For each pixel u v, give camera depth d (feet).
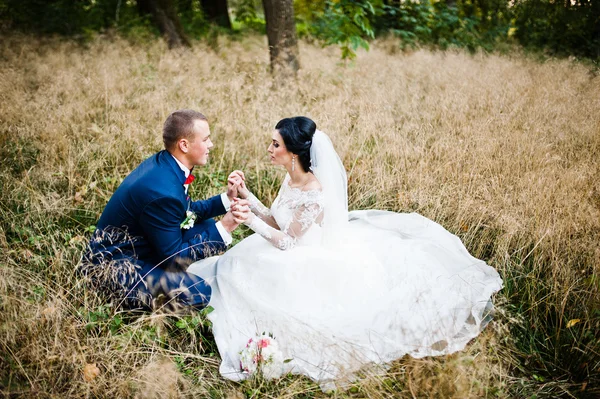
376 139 15.25
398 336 8.47
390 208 13.08
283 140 9.45
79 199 12.41
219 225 9.45
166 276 9.12
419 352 8.14
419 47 30.55
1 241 9.77
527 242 10.71
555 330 8.76
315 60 25.58
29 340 7.61
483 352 7.74
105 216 9.25
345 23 24.20
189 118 9.15
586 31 31.60
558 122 15.75
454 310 8.73
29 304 7.91
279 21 22.38
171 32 32.07
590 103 17.11
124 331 8.57
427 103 18.76
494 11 37.70
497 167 12.98
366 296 9.05
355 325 8.47
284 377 8.07
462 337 8.46
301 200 9.55
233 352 8.47
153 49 28.37
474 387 7.29
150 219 8.89
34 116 15.42
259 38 36.40
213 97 18.20
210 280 9.84
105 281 8.84
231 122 16.25
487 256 11.25
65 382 7.50
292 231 9.59
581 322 8.70
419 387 7.37
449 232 11.15
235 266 9.66
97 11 36.52
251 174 14.57
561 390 7.83
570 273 9.43
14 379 7.25
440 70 23.41
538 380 8.02
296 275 9.00
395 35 32.94
